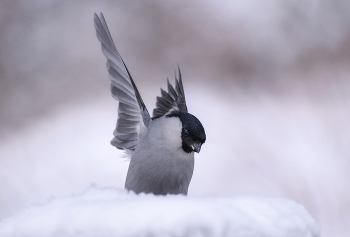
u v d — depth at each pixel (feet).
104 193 8.72
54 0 17.60
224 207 8.57
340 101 13.52
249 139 12.19
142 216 8.48
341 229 10.50
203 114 14.06
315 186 10.72
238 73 16.19
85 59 16.83
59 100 15.99
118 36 17.21
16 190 11.22
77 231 8.55
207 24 17.19
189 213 8.49
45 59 16.84
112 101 15.55
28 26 17.22
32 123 15.06
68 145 13.24
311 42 16.11
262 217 8.59
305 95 14.17
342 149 11.60
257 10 17.01
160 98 9.53
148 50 17.01
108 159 12.36
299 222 8.62
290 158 11.45
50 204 8.65
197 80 16.08
